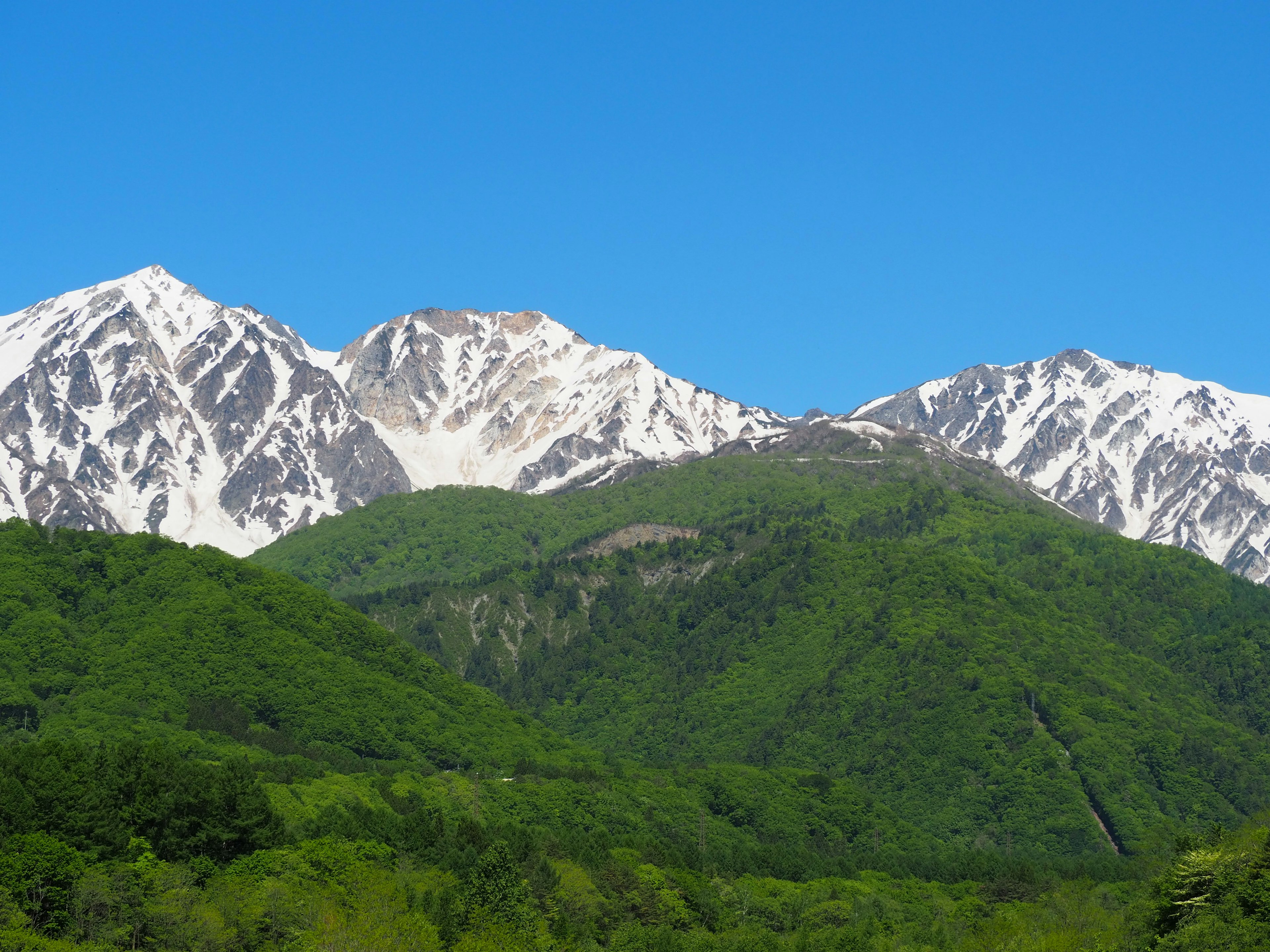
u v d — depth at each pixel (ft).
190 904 568.00
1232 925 518.78
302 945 549.95
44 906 553.64
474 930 593.01
